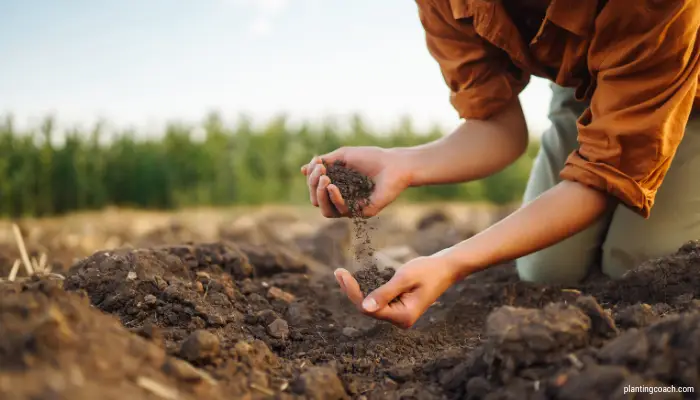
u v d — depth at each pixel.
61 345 1.21
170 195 9.74
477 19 2.04
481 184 10.67
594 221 1.89
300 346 1.99
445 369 1.65
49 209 8.62
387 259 3.51
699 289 2.05
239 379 1.47
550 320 1.41
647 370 1.29
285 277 2.80
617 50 1.80
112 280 2.00
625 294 2.23
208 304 2.00
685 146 2.38
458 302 2.46
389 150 2.28
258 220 6.08
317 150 10.66
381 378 1.70
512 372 1.40
